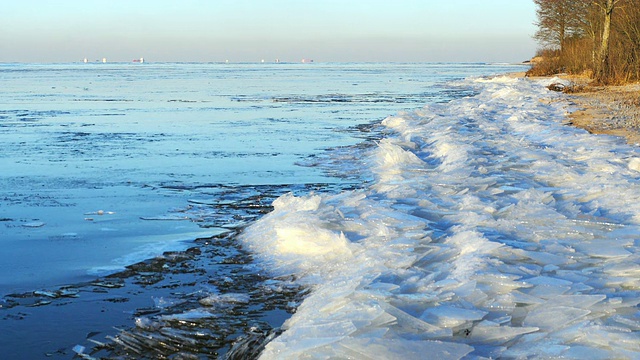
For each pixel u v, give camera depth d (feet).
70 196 38.52
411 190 32.76
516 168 39.45
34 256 27.20
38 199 37.76
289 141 63.31
